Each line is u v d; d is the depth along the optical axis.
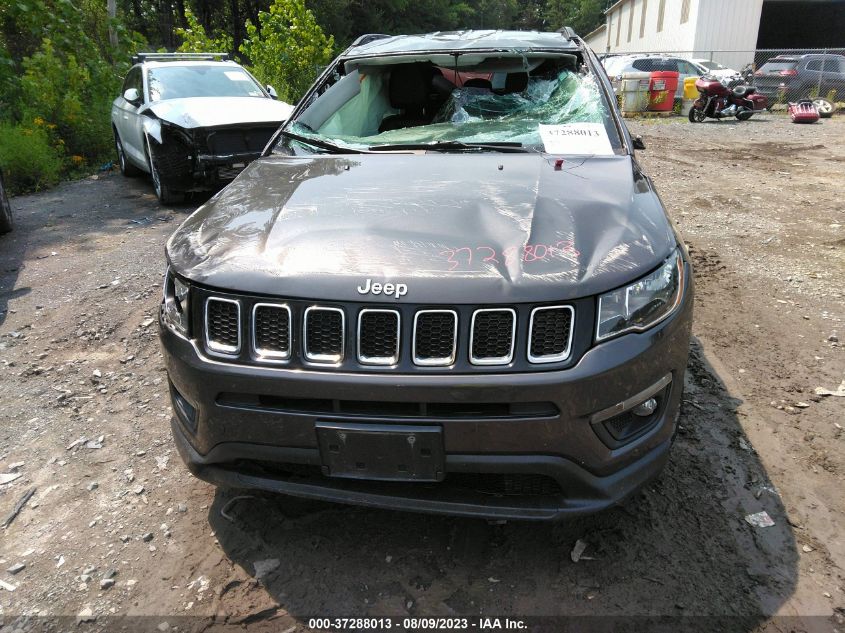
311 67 13.81
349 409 1.96
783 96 18.53
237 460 2.18
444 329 1.89
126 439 3.06
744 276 4.94
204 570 2.27
